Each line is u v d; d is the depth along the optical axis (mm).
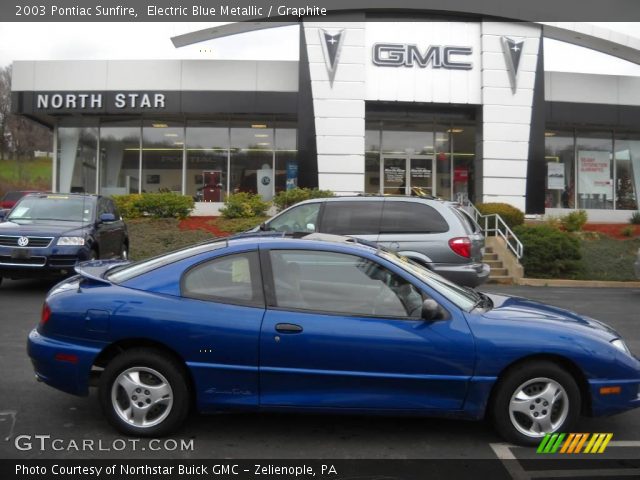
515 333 4508
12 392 5645
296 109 20656
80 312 4586
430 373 4453
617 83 21578
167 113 21234
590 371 4527
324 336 4445
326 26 20016
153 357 4523
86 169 22625
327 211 9555
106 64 20656
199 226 18078
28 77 20719
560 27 20156
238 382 4488
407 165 23000
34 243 10445
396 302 4621
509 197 20406
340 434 4805
